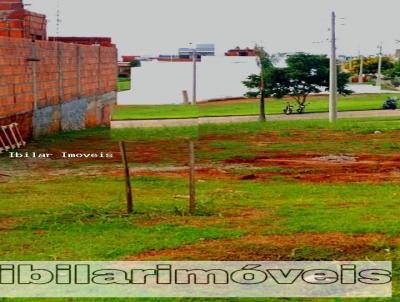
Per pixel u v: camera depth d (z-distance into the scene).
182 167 21.42
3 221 12.42
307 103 58.22
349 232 11.12
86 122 37.19
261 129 34.22
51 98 30.59
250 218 12.50
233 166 21.61
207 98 39.00
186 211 13.13
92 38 42.78
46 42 29.67
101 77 40.53
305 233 11.10
